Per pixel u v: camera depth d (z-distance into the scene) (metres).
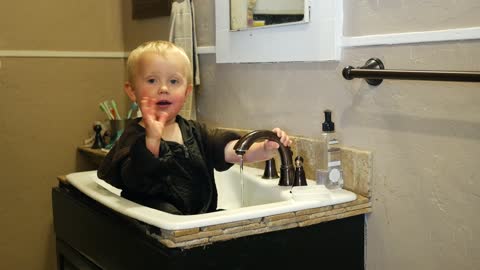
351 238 1.21
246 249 1.04
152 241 1.02
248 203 1.43
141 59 1.23
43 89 2.09
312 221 1.13
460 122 1.02
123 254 1.12
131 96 1.30
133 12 2.16
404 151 1.14
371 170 1.22
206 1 1.76
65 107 2.14
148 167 1.08
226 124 1.74
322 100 1.35
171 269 0.96
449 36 1.02
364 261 1.25
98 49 2.20
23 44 2.04
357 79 1.24
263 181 1.37
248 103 1.62
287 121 1.48
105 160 1.25
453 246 1.05
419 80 1.04
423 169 1.10
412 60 1.11
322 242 1.16
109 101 2.25
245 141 1.16
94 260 1.28
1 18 1.99
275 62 1.49
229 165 1.30
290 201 1.14
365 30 1.21
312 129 1.39
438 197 1.08
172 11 1.81
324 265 1.17
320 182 1.27
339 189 1.25
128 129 1.23
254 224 1.05
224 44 1.67
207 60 1.80
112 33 2.23
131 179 1.13
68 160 2.17
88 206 1.31
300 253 1.12
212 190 1.28
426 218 1.10
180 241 0.97
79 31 2.15
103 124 2.16
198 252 0.99
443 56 1.05
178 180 1.21
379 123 1.19
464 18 1.00
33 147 2.09
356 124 1.25
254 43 1.54
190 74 1.32
